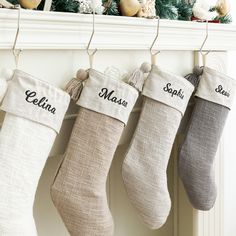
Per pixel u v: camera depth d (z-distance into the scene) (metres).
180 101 1.08
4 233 0.81
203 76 1.19
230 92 1.19
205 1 1.20
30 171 0.85
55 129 0.87
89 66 1.02
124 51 1.09
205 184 1.19
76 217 0.94
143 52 1.13
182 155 1.20
